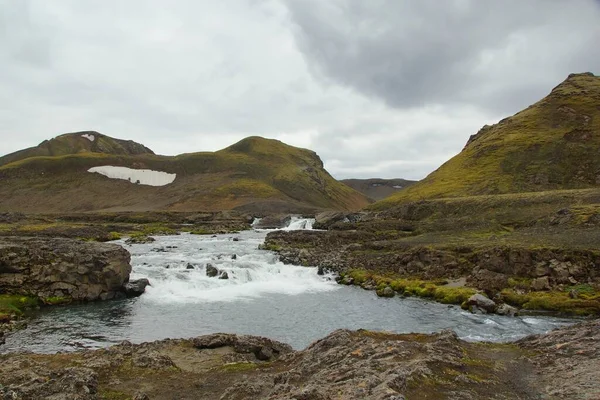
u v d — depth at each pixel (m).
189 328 37.03
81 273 45.75
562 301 40.66
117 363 22.64
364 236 84.06
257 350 26.20
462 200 103.31
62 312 41.69
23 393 16.83
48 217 148.88
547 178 125.50
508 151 145.75
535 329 35.06
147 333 35.62
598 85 173.50
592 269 45.50
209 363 23.95
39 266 45.59
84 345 32.50
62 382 18.05
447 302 44.75
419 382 17.17
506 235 66.56
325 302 45.59
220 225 142.38
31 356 23.67
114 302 45.47
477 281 48.25
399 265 58.38
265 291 50.56
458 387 17.36
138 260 62.56
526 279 46.75
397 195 157.88
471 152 164.25
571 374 18.81
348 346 22.39
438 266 54.22
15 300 42.53
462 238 69.62
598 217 64.44
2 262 45.00
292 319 39.62
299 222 145.75
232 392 18.14
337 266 60.78
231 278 54.75
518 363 21.20
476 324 37.00
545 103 171.88
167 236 112.56
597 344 22.25
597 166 124.75
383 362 19.47
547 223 70.69
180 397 18.84
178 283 51.84
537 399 16.55
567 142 139.00
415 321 38.41
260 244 81.50
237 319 39.62
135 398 17.91
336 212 139.88
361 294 49.12
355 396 15.15
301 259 65.00
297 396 15.20
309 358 22.12
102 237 98.31
